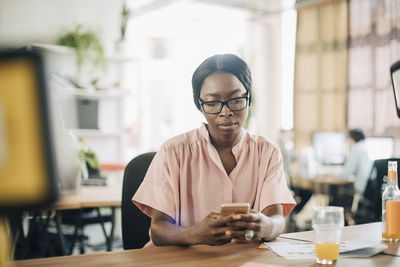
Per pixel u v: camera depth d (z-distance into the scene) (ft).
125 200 5.68
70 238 9.32
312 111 20.13
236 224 3.90
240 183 4.94
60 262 3.47
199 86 4.74
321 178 14.52
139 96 15.31
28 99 1.59
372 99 17.89
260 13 22.36
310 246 4.02
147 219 5.66
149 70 27.58
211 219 3.93
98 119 13.83
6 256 2.22
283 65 22.22
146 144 27.58
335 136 15.98
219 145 4.96
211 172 4.89
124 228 5.66
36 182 1.59
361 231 4.86
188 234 4.03
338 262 3.46
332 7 19.30
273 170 5.02
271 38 22.70
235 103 4.65
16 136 1.60
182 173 4.89
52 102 1.64
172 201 4.70
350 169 14.35
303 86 20.43
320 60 19.80
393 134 17.11
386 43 17.39
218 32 24.80
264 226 4.03
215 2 21.21
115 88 14.02
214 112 4.66
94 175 10.32
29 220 8.13
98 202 7.25
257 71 22.82
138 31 26.81
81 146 9.69
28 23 14.28
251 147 5.07
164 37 27.27
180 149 4.95
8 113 1.59
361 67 18.31
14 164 1.60
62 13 14.92
